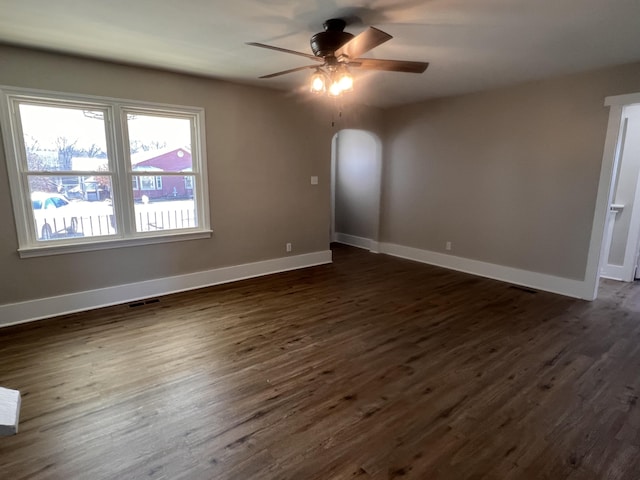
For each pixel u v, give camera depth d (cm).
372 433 192
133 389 229
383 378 243
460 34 269
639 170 438
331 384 236
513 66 351
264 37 279
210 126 407
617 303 383
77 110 332
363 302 382
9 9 229
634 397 225
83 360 262
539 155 415
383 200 604
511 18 240
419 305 375
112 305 367
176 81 377
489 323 331
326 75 270
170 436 189
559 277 413
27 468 167
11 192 307
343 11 232
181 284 413
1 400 117
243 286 432
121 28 261
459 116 486
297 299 390
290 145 479
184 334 305
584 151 380
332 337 302
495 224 464
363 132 617
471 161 480
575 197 392
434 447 183
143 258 384
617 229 462
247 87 429
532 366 260
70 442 183
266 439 187
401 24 251
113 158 353
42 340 291
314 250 531
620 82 349
